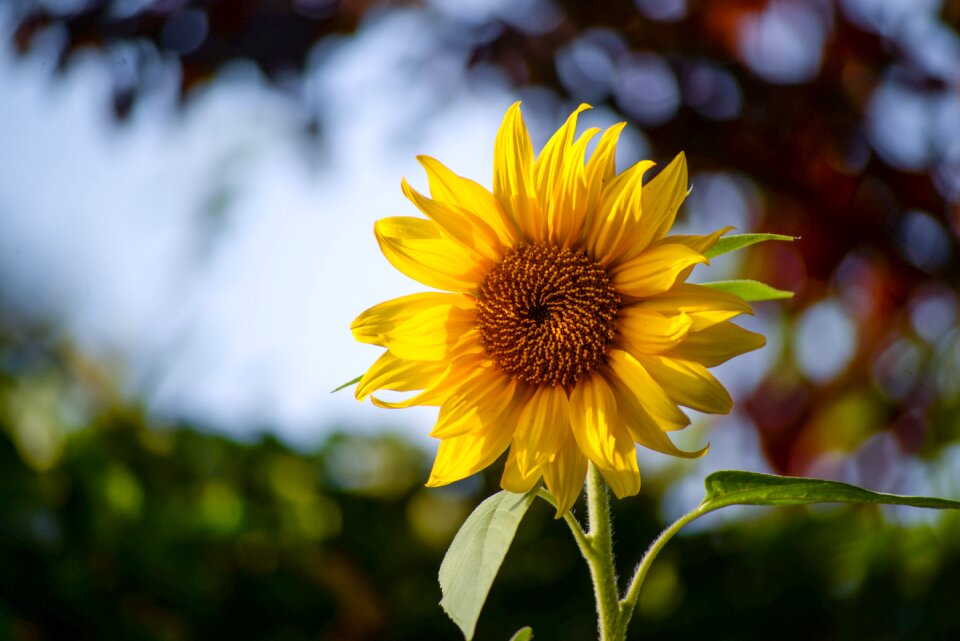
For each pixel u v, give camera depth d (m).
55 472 1.01
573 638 1.00
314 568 1.04
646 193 0.84
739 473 0.81
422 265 0.85
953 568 0.96
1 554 0.98
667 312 0.83
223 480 1.06
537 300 0.84
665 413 0.82
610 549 0.82
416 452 1.10
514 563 1.03
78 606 0.99
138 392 1.11
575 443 0.83
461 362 0.85
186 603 1.01
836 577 1.00
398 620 1.03
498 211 0.85
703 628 1.00
